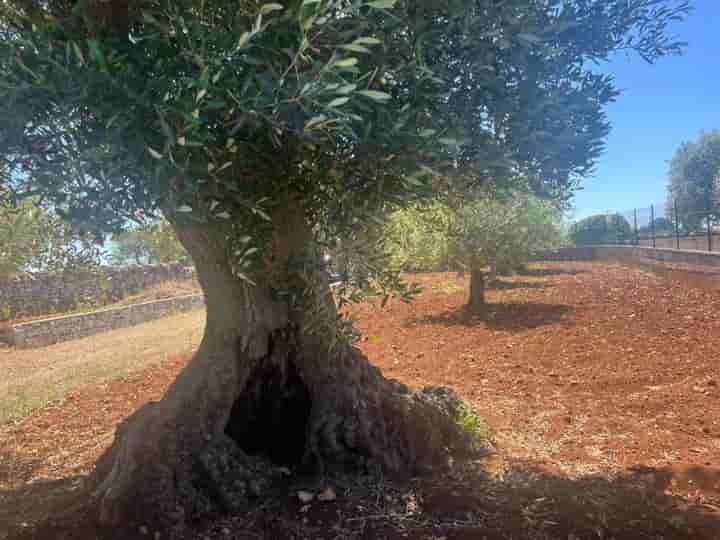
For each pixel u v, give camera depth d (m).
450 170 3.29
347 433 4.03
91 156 2.34
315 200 3.40
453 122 3.06
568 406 6.37
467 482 3.99
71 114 2.45
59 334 13.64
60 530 3.36
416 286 3.41
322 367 4.18
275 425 4.39
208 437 3.82
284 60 2.47
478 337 10.96
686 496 3.83
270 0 2.43
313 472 3.97
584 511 3.50
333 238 3.25
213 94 2.33
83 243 4.67
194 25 2.31
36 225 4.90
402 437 4.21
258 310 4.06
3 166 2.89
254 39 2.40
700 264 17.75
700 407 6.04
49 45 2.32
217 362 4.02
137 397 7.82
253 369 4.18
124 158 2.39
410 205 3.81
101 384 8.66
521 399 6.75
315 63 2.16
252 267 3.84
